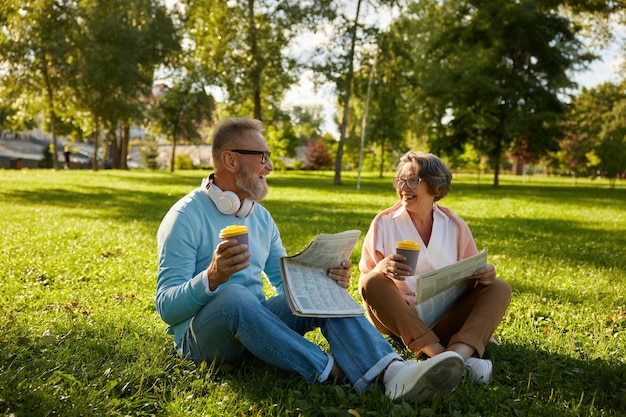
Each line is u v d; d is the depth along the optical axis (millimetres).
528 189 32250
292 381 2928
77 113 40219
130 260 6656
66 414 2469
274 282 3555
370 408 2688
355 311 2986
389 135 46656
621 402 2916
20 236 8266
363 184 32344
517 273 6613
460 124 34156
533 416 2664
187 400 2709
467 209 16625
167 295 2904
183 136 45625
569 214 15492
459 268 3250
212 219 3146
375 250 3777
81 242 7934
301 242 8750
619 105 47969
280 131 58906
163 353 3215
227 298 2840
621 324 4570
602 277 6527
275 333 2836
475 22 33375
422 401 2758
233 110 33531
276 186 28484
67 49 33312
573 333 4129
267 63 28562
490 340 3705
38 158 64625
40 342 3326
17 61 33719
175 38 37438
